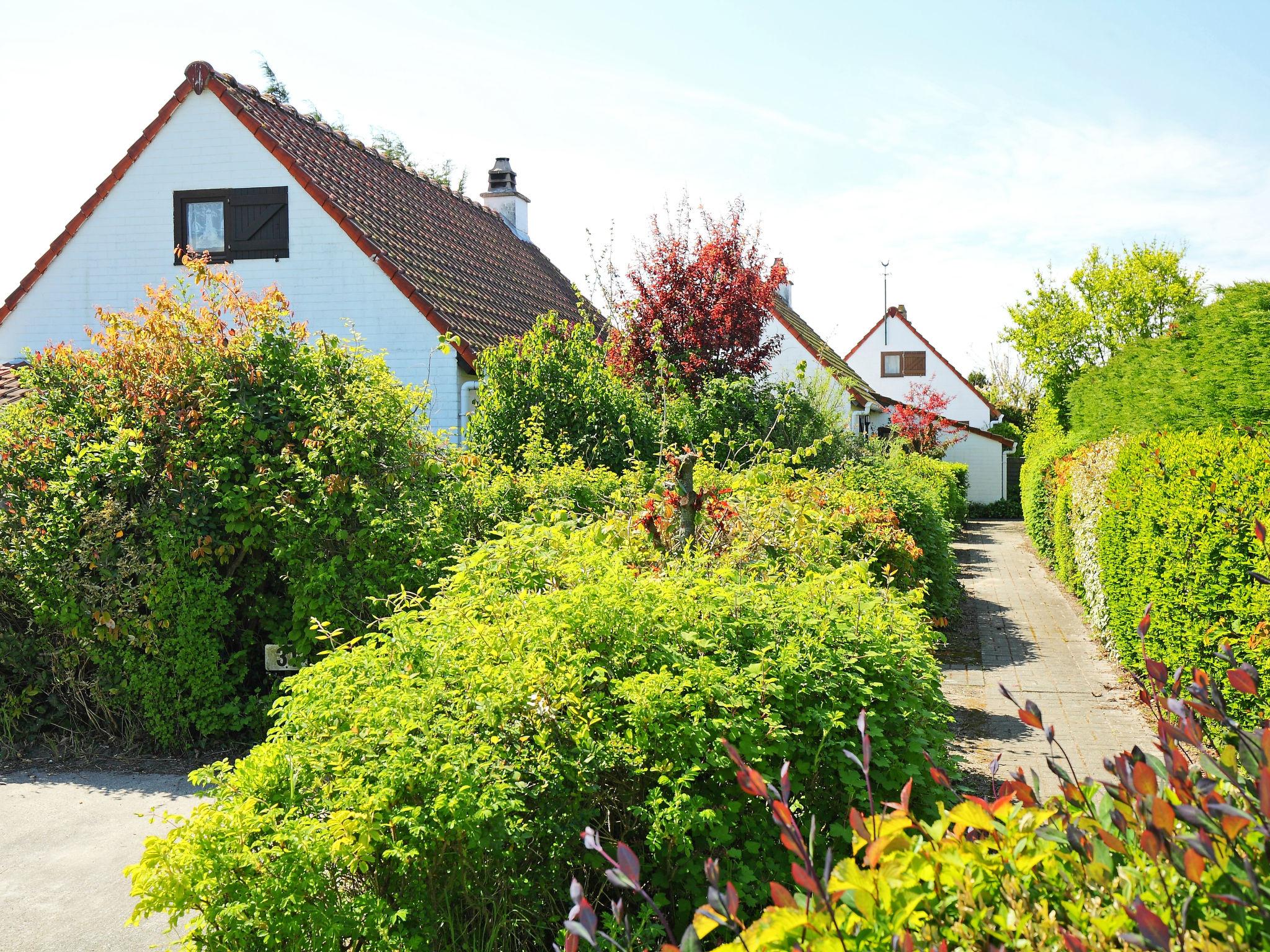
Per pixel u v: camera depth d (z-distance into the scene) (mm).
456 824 3312
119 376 8117
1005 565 19906
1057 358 34219
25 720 7852
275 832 3367
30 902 5195
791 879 3820
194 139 14695
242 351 8203
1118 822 2020
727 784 3895
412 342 14148
